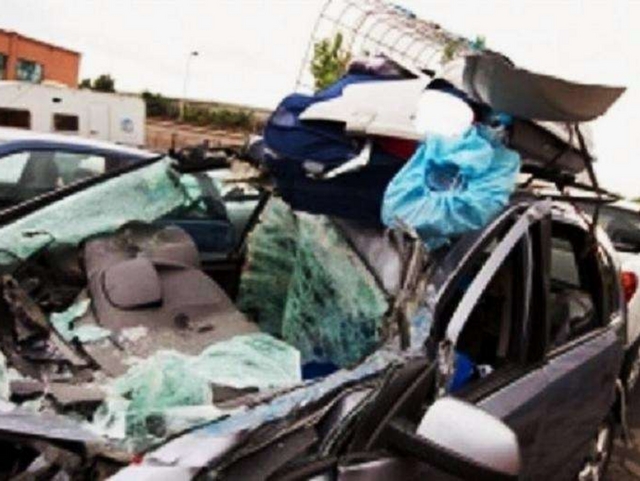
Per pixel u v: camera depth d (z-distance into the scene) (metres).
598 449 3.74
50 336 2.14
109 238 2.72
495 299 2.61
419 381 1.97
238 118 32.66
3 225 2.63
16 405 1.76
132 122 13.33
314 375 2.36
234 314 2.39
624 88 2.09
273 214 2.99
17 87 11.40
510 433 1.77
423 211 2.04
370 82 2.40
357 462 1.81
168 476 1.50
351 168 2.22
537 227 2.63
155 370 1.97
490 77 2.06
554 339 2.97
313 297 2.62
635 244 6.35
